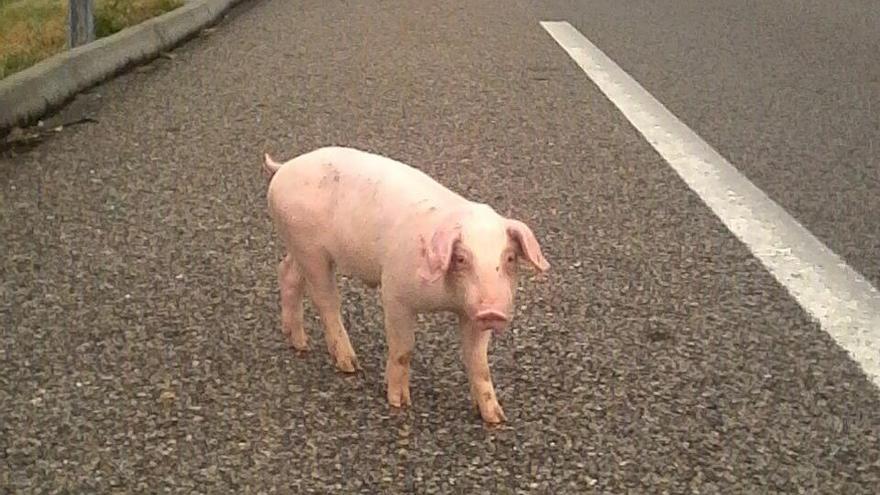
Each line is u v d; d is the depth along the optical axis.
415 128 5.26
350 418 3.11
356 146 4.93
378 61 6.91
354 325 3.47
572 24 8.69
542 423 3.09
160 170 4.56
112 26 7.07
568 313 3.56
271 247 3.92
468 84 6.27
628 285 3.72
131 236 3.98
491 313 2.84
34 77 5.34
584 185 4.50
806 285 3.74
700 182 4.54
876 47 7.94
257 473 2.93
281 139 5.01
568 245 3.98
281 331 3.45
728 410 3.15
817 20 9.27
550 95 6.02
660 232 4.09
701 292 3.69
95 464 2.95
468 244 2.88
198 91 5.93
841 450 3.03
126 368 3.28
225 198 4.30
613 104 5.84
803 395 3.21
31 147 4.80
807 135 5.28
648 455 3.00
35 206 4.20
